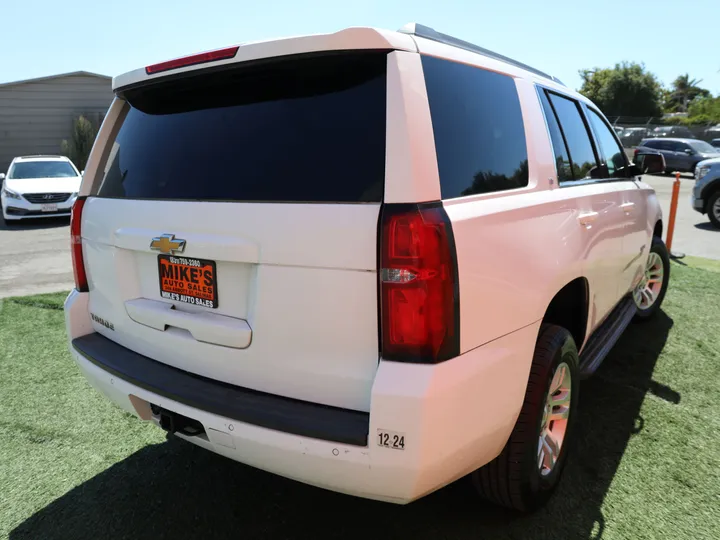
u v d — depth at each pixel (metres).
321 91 1.91
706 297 5.69
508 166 2.25
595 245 2.84
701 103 52.00
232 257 1.95
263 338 1.93
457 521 2.38
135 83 2.38
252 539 2.30
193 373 2.18
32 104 20.20
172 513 2.47
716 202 10.30
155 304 2.32
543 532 2.29
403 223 1.66
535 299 2.16
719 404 3.38
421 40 1.93
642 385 3.65
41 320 5.25
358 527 2.36
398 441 1.67
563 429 2.54
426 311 1.68
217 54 2.02
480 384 1.84
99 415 3.40
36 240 10.16
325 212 1.77
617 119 38.75
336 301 1.77
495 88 2.30
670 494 2.52
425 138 1.76
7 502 2.55
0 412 3.42
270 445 1.83
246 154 2.01
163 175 2.24
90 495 2.61
